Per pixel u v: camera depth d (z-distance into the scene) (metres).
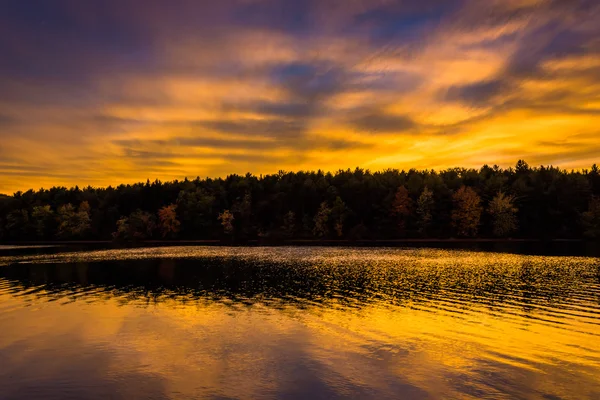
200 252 107.94
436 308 37.53
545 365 23.27
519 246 116.94
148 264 78.44
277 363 23.86
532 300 40.75
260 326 31.64
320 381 21.34
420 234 156.75
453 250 105.25
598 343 27.02
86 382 21.69
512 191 159.00
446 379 21.47
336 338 28.45
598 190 163.50
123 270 69.19
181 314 35.84
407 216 162.12
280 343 27.45
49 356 25.59
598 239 135.00
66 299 43.59
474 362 23.75
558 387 20.48
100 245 154.25
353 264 74.38
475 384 20.84
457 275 58.59
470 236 154.12
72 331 30.92
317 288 48.78
